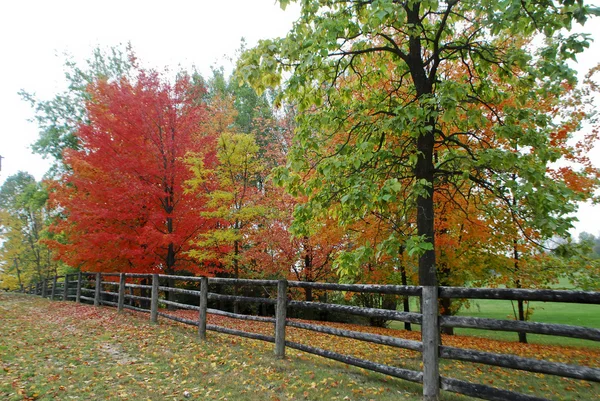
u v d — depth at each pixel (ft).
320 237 38.04
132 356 20.02
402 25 21.40
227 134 46.03
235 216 44.09
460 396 13.78
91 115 45.37
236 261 49.37
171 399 13.82
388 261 37.65
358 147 20.35
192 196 45.52
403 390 14.44
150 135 43.55
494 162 18.83
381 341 14.55
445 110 18.74
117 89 45.03
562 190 18.92
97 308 42.01
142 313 37.37
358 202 17.40
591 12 13.83
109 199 42.93
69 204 43.21
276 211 48.24
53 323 32.19
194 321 25.79
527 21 17.93
